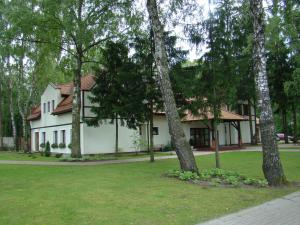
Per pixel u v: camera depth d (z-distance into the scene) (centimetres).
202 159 2206
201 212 816
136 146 3145
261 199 978
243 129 4456
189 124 3659
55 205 843
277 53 3494
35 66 3375
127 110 2108
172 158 2355
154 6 1476
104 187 1091
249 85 1805
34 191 1023
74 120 2400
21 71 3647
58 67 2584
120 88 2298
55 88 3444
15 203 861
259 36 1262
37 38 2303
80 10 2172
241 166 1797
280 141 5228
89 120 2542
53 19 2191
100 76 2430
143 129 3362
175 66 1880
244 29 1575
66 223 700
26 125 3759
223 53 1595
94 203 870
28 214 761
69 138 3128
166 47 1922
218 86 1608
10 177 1338
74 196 949
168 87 1417
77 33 2117
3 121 4947
